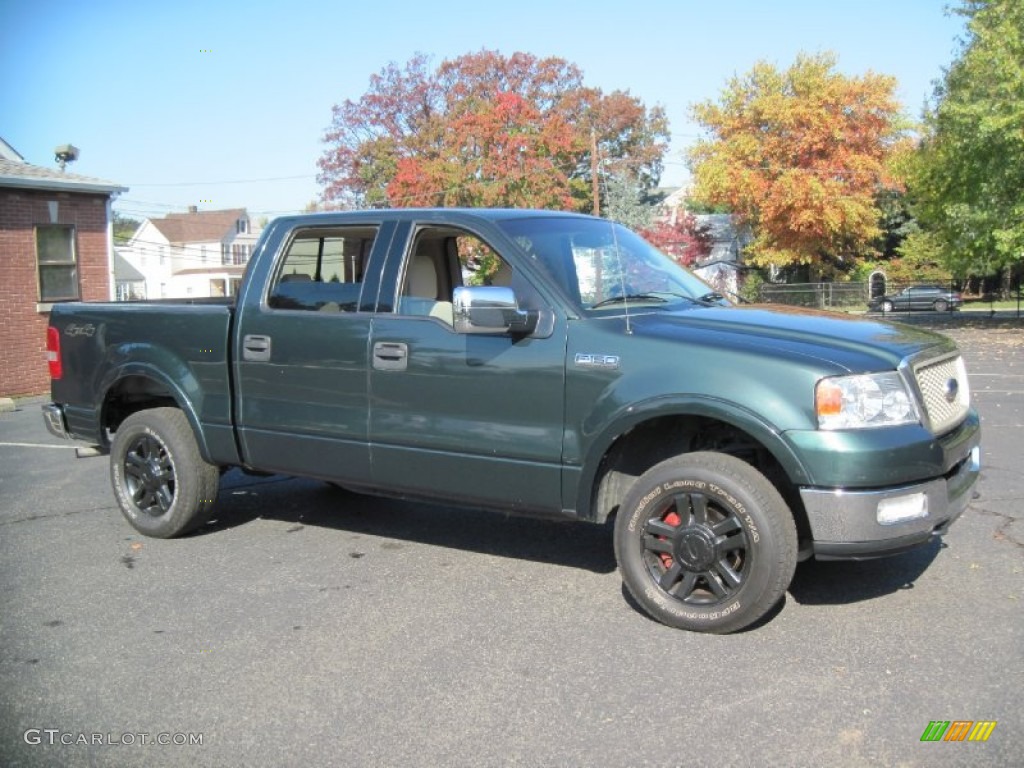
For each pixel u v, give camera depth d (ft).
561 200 127.44
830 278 158.81
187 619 14.47
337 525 19.95
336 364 16.34
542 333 14.37
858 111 130.62
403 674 12.28
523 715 11.05
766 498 12.64
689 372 13.09
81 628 14.20
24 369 56.13
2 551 18.57
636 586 13.75
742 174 132.05
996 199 81.76
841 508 12.21
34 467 28.58
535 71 160.45
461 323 14.47
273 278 17.53
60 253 58.23
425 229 16.11
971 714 10.69
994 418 32.40
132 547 18.66
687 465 13.15
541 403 14.29
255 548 18.33
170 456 18.69
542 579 16.01
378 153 152.35
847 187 132.26
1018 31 76.89
